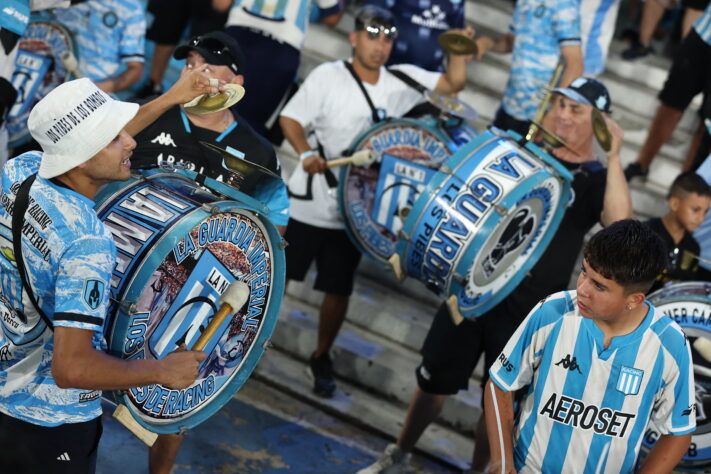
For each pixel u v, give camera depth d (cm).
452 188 346
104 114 221
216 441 402
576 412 250
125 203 247
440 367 383
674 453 249
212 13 557
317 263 452
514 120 496
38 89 442
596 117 335
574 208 372
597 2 510
